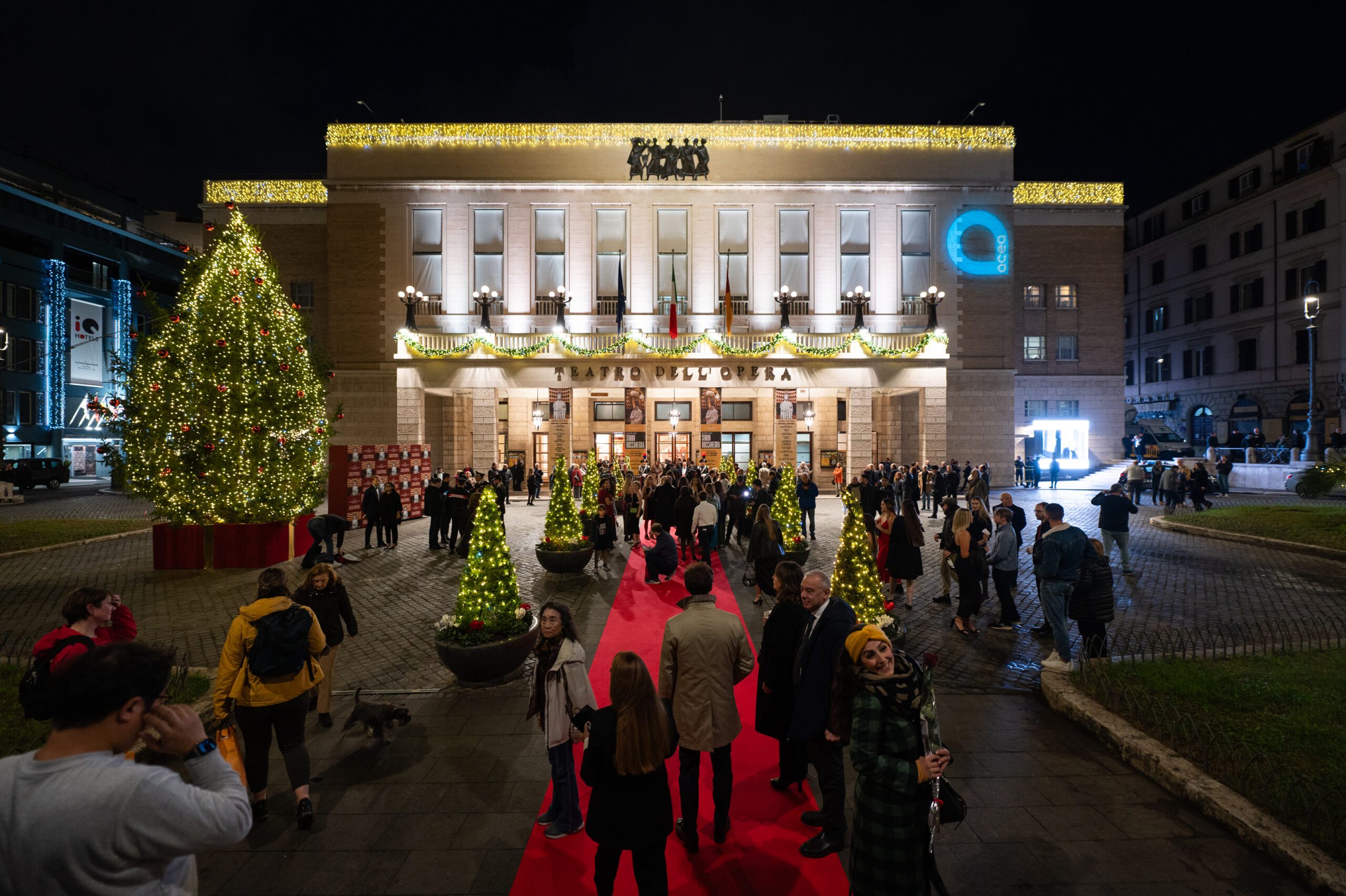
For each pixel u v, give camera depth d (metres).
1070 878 4.44
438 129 33.94
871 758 3.35
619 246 34.16
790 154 34.16
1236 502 25.61
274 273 16.84
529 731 6.85
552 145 34.03
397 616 11.41
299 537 17.30
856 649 3.56
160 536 15.33
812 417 37.16
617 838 3.72
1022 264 39.22
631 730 3.76
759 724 5.41
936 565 15.45
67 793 2.02
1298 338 39.78
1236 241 44.31
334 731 6.87
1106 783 5.70
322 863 4.66
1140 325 53.41
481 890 4.38
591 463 20.05
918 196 34.19
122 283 51.22
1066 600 8.05
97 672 2.12
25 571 15.07
